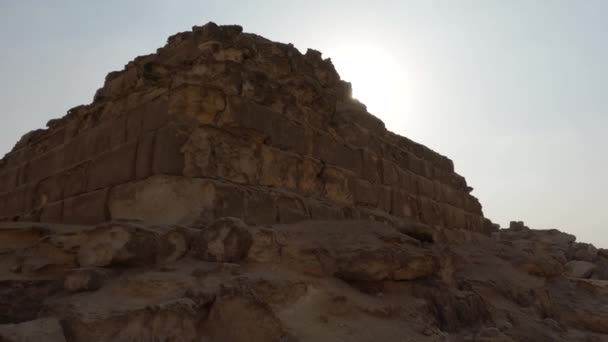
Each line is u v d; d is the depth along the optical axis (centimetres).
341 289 494
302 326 397
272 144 719
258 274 432
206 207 570
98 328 306
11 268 450
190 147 605
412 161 1198
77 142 833
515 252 1084
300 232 585
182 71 684
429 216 1179
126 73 856
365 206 921
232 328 352
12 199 982
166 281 378
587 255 1864
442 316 566
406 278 564
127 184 647
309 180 783
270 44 863
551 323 706
